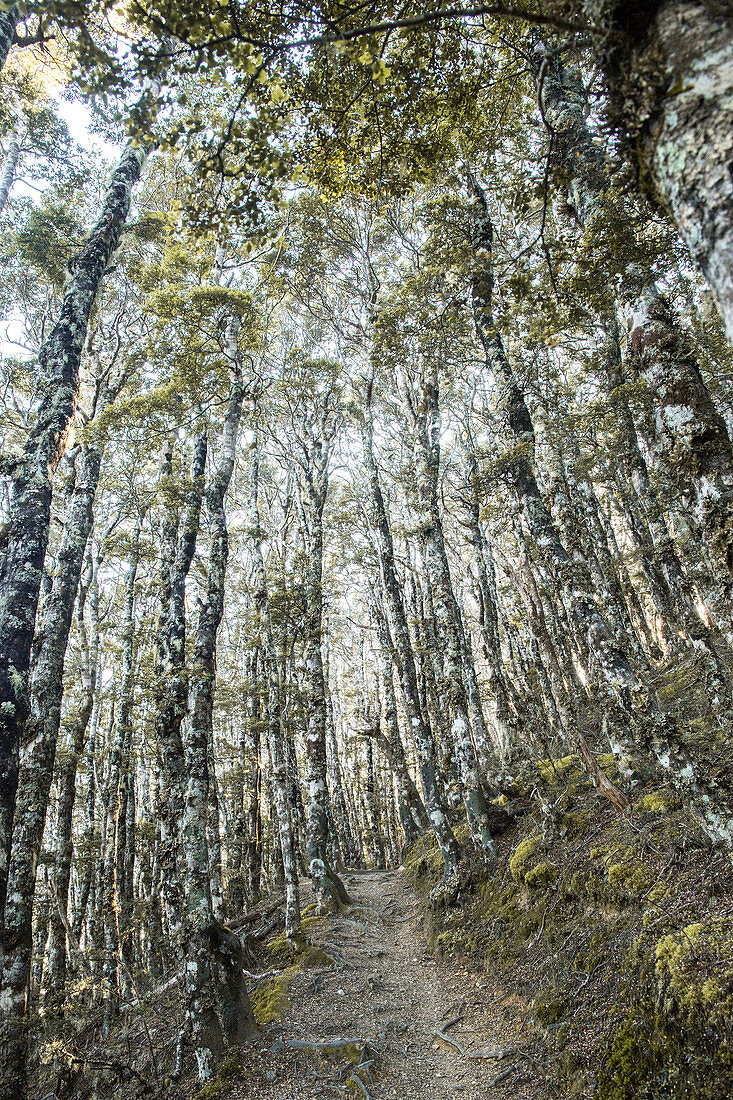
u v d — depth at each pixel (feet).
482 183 33.04
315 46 12.62
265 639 44.47
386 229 52.54
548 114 18.42
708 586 15.05
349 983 29.45
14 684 18.16
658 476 29.22
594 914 20.99
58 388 22.39
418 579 83.30
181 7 10.88
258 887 60.70
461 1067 20.56
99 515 65.05
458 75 17.10
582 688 44.60
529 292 16.39
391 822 98.37
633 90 5.32
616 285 15.35
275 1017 25.75
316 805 44.42
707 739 22.62
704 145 4.55
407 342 35.68
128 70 12.05
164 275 39.55
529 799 35.22
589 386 52.60
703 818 16.67
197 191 14.87
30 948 20.67
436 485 40.42
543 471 40.42
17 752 17.84
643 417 29.32
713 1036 12.55
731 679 23.89
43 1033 29.43
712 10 4.71
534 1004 20.68
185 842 25.50
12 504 20.83
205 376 33.65
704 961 13.97
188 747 26.73
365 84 14.88
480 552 54.03
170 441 42.80
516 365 45.70
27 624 19.19
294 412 60.39
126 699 51.24
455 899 32.60
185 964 24.40
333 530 80.02
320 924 38.29
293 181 17.20
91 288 24.66
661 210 6.33
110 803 48.85
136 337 52.95
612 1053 15.21
